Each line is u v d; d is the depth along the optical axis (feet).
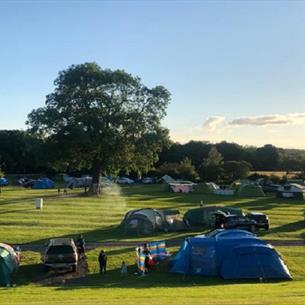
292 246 129.90
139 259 104.83
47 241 132.87
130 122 263.29
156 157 278.87
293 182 310.04
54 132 257.96
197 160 439.63
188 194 270.46
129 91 265.75
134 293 78.89
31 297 75.31
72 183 322.14
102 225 160.15
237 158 474.08
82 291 84.12
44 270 104.94
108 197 246.88
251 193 261.65
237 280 99.35
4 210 186.39
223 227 152.66
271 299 64.69
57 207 199.31
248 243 103.81
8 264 99.71
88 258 114.73
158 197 250.16
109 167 267.59
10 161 433.48
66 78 261.44
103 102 258.98
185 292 79.46
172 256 113.29
